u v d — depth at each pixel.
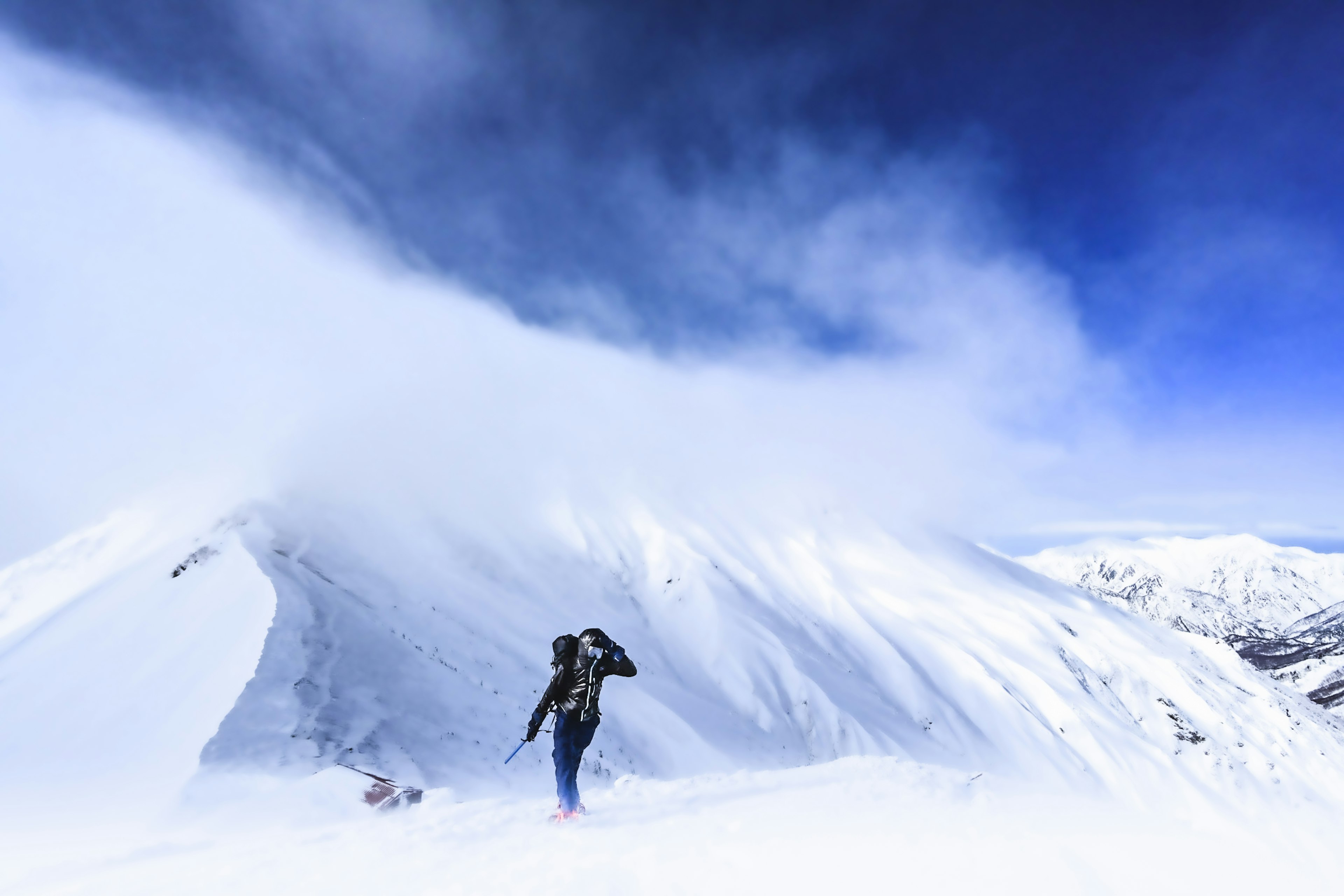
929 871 3.87
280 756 11.73
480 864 4.61
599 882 3.93
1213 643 139.38
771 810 6.20
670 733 33.38
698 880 3.93
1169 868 3.88
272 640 17.39
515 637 37.88
